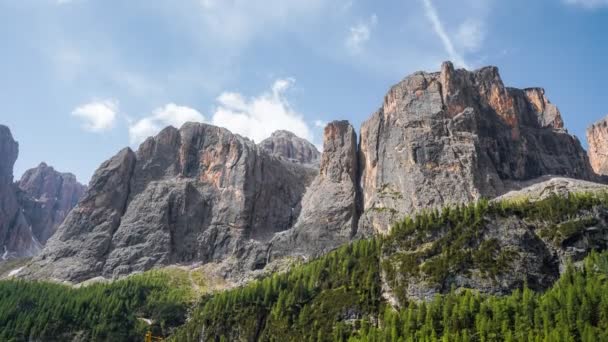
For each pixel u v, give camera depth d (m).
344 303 174.38
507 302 143.25
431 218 195.50
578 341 123.06
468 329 137.38
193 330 190.38
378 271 185.25
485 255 171.25
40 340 194.12
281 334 171.12
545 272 169.88
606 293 134.75
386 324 152.62
